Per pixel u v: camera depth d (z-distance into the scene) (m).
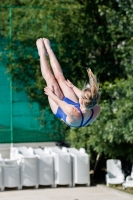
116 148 33.72
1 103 40.31
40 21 36.25
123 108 31.22
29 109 40.53
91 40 35.97
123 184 33.03
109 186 34.09
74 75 36.69
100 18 36.56
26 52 37.12
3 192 32.16
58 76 16.97
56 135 39.97
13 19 37.38
